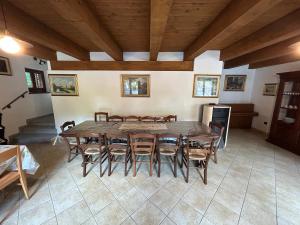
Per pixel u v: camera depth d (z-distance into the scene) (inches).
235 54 114.3
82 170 96.6
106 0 59.9
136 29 90.5
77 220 60.2
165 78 144.8
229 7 62.4
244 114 195.6
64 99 149.9
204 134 88.0
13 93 151.1
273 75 172.2
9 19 62.0
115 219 60.8
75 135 85.2
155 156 105.7
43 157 114.3
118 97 148.9
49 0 44.9
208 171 96.7
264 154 123.0
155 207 67.0
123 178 88.1
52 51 136.0
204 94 147.0
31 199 71.4
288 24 69.9
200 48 99.0
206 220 60.5
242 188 80.1
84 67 142.6
